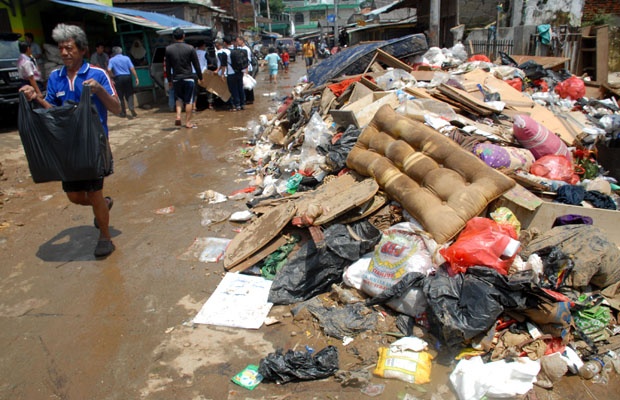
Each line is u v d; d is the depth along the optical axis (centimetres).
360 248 356
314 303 341
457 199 350
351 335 309
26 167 722
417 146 405
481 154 443
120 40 1499
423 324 305
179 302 354
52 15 1337
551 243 331
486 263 300
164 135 950
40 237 473
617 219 353
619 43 1373
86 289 376
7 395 268
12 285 384
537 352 277
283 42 4272
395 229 357
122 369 286
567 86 794
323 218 385
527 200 374
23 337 319
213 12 2808
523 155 461
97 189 404
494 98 665
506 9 1403
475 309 276
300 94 876
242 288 365
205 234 468
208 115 1186
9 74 959
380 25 2539
